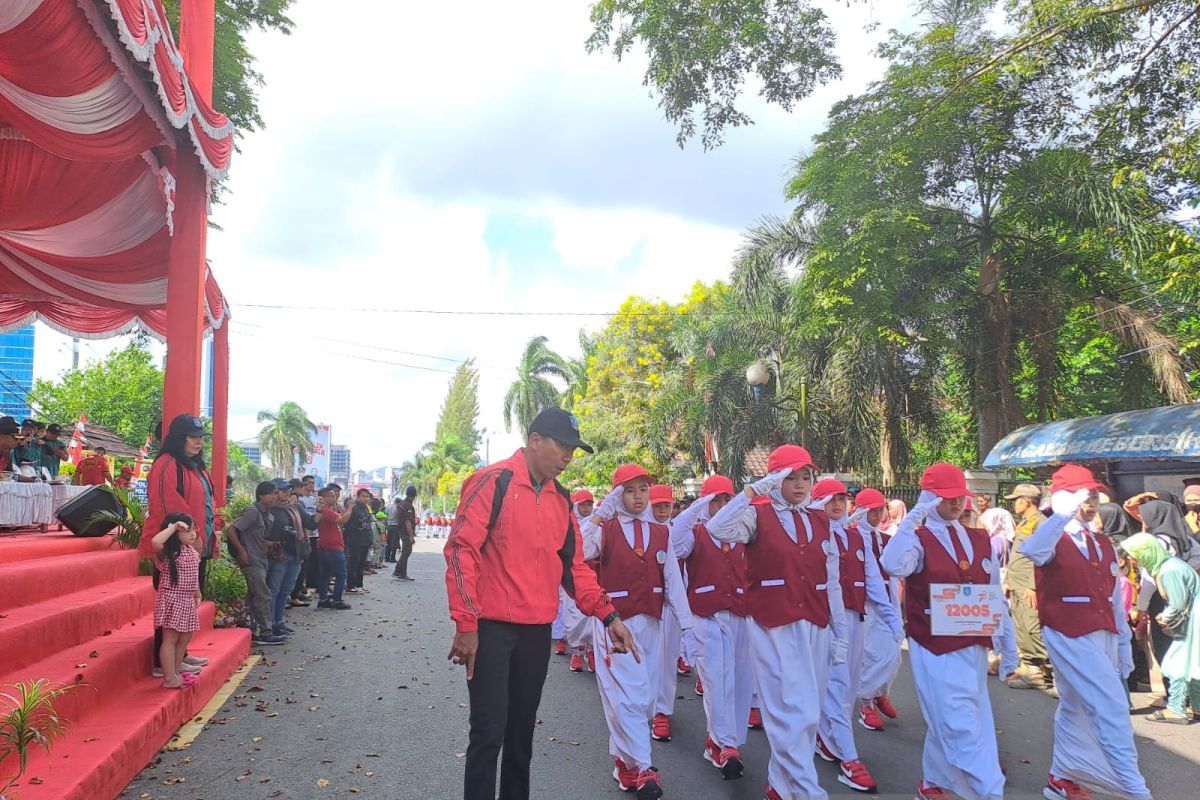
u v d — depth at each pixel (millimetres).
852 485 19203
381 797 5285
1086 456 12945
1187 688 7703
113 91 8766
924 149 15781
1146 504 8656
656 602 6422
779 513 5465
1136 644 9047
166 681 6688
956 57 14914
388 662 9602
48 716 4832
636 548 6414
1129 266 16609
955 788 5066
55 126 8773
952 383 20438
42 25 7105
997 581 5305
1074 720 5488
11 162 10586
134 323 17828
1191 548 8406
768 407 21828
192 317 11086
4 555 7523
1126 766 5180
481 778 4047
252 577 10586
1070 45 13461
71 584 7664
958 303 17391
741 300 22234
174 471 7473
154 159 11047
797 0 12508
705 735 7066
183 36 11164
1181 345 16219
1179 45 12492
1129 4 11883
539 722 7309
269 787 5406
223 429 16750
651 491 7082
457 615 4035
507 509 4281
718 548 6637
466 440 85125
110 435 28453
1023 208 16734
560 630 11172
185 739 6371
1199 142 11836
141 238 13555
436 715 7270
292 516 11508
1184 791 5848
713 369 23219
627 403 32500
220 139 11375
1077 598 5422
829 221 16719
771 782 5191
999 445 15188
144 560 9430
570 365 47188
